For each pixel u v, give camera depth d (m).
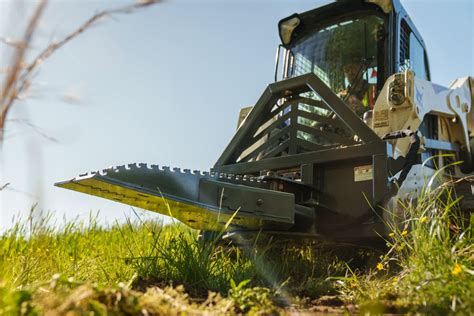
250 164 3.93
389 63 4.45
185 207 2.93
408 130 3.55
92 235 4.67
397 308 1.89
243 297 2.00
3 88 0.89
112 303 1.64
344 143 3.56
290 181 3.40
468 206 3.30
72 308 1.47
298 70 5.09
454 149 4.58
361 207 3.34
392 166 3.35
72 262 3.17
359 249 3.55
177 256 2.75
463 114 4.69
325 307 2.14
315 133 3.71
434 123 4.41
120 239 4.38
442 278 1.94
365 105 4.52
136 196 2.83
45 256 3.37
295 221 3.40
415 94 3.83
